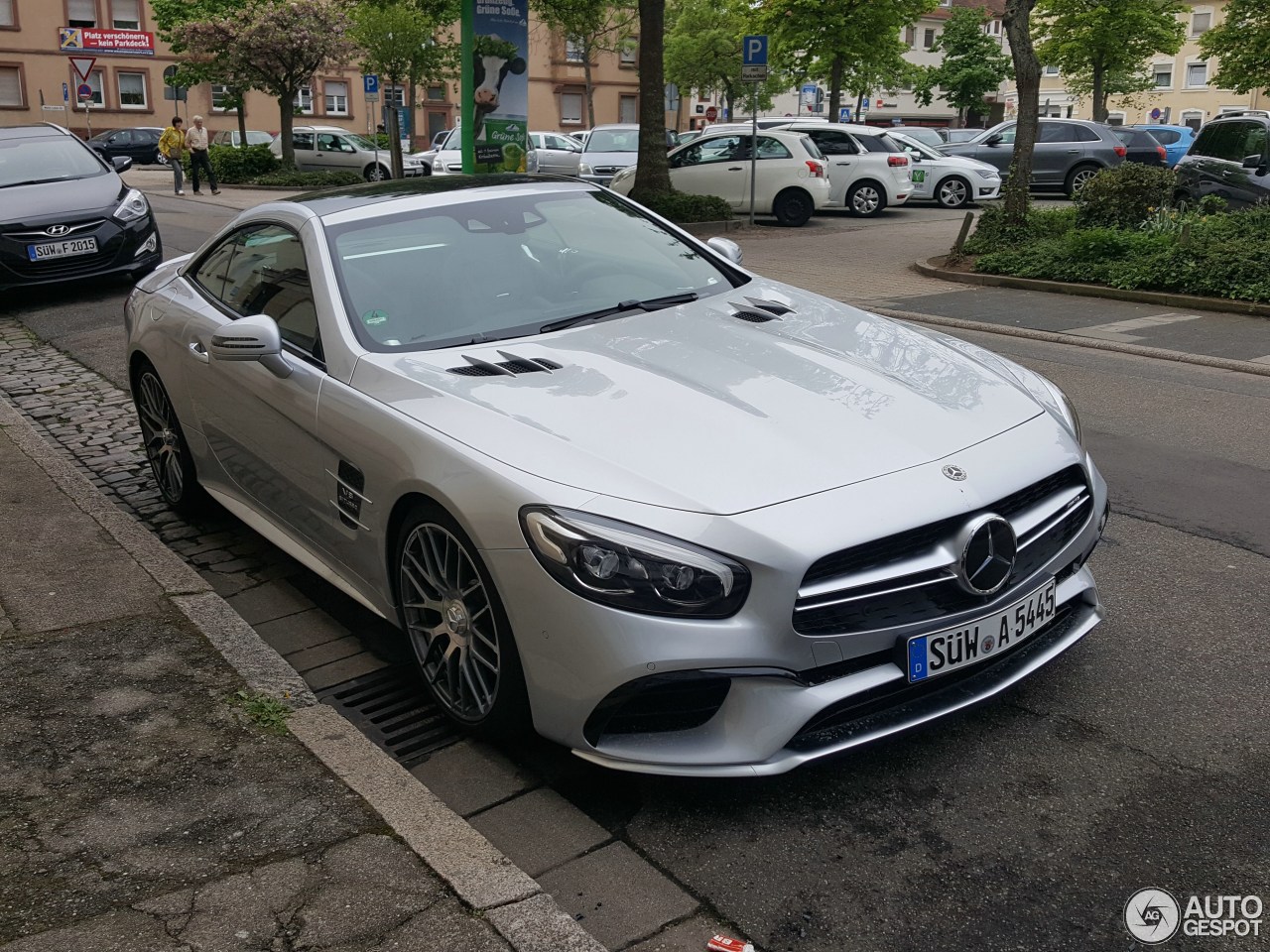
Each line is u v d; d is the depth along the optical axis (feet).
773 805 9.97
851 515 9.26
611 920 8.58
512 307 13.26
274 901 8.29
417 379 11.55
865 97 191.21
